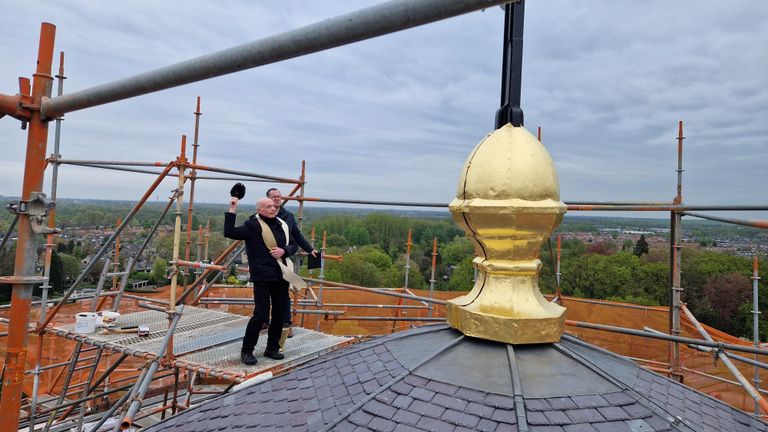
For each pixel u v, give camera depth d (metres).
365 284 35.91
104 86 3.30
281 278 6.66
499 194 2.82
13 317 4.11
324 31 2.13
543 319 2.79
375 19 1.96
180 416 3.29
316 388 3.01
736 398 10.20
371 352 3.23
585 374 2.66
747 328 24.64
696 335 10.59
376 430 2.35
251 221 6.54
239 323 8.58
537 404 2.37
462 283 32.47
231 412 3.06
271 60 2.41
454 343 2.92
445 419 2.33
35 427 9.09
